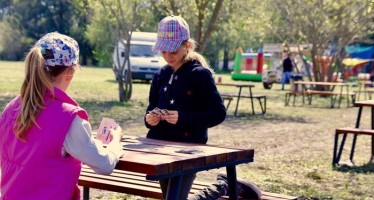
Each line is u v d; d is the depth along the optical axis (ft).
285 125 46.52
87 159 9.32
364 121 52.01
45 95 9.35
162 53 13.11
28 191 9.21
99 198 20.02
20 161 9.32
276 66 123.44
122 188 13.82
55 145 9.16
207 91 12.98
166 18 13.01
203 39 51.37
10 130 9.53
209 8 58.18
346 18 80.64
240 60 127.54
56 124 9.16
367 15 74.38
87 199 15.51
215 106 12.92
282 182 23.94
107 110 52.26
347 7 80.12
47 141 9.14
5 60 236.22
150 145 11.96
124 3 59.06
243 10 72.43
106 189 14.05
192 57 13.23
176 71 13.26
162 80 13.62
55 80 9.62
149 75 94.79
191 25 53.62
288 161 29.25
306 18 83.10
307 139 38.29
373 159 30.40
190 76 13.01
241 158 11.88
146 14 59.88
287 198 14.80
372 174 26.43
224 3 60.08
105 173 9.62
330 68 82.74
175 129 13.21
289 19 84.99
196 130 13.20
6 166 9.53
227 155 11.39
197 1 50.72
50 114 9.21
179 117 12.57
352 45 124.26
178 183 10.53
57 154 9.25
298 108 63.93
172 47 12.73
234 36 197.57
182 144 12.26
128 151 11.04
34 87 9.29
